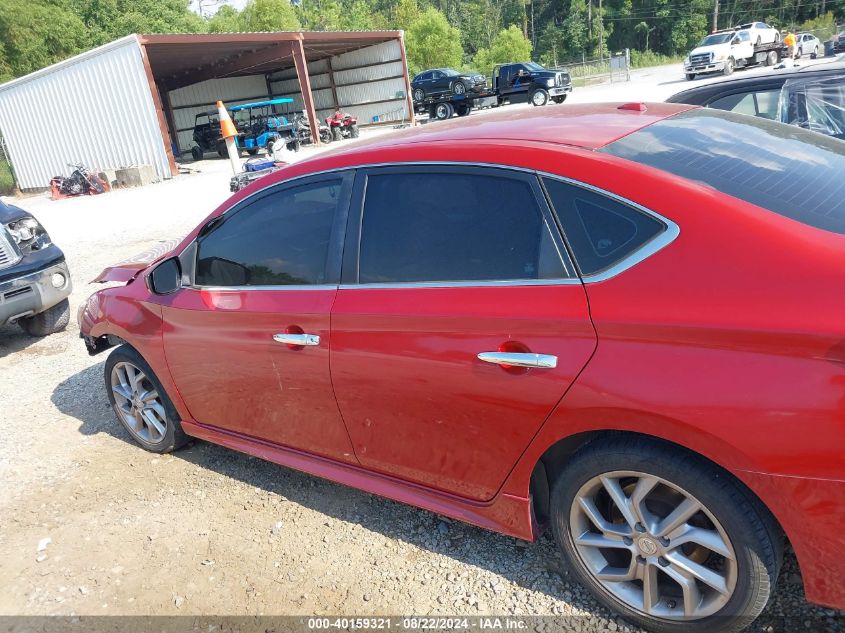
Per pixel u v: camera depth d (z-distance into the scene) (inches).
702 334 75.7
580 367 83.4
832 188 90.2
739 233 77.7
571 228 87.3
